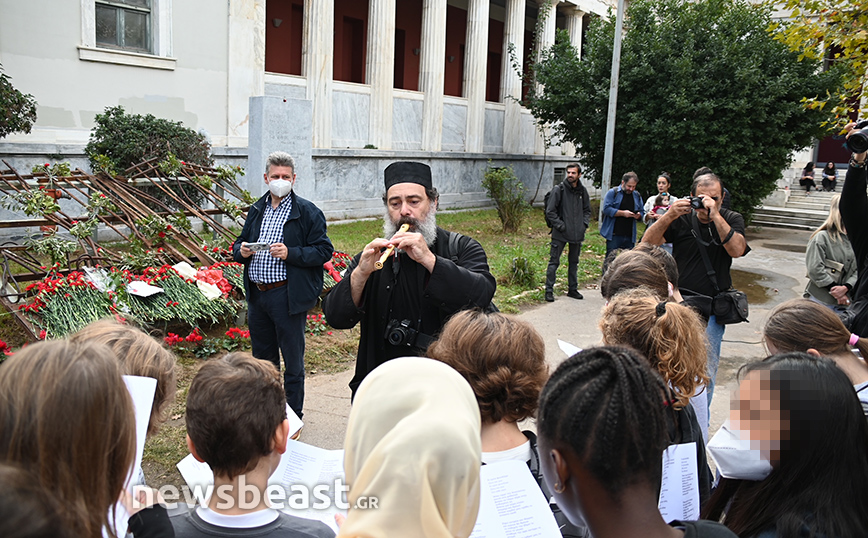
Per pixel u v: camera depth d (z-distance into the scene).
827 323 2.51
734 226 4.67
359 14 20.33
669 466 2.07
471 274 3.02
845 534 1.67
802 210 21.06
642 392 1.32
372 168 16.55
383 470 1.05
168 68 12.44
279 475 2.01
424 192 3.22
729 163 15.73
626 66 16.64
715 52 15.95
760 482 1.88
